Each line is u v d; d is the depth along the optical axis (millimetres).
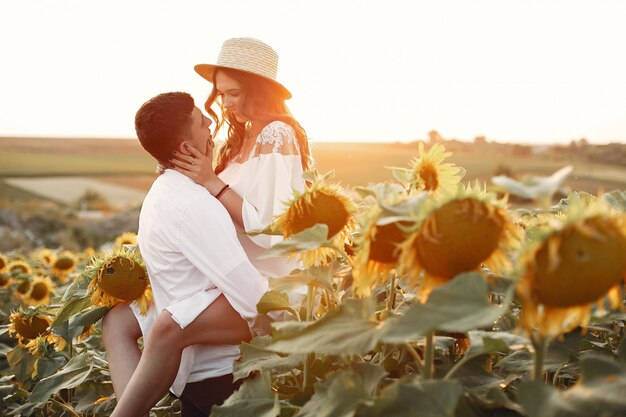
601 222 1060
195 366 2367
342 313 1368
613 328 1931
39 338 3004
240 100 3014
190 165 2586
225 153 3184
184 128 2598
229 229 2379
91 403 2732
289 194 2719
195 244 2359
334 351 1259
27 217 16938
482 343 1314
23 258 5613
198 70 3262
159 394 2281
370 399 1284
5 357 3643
